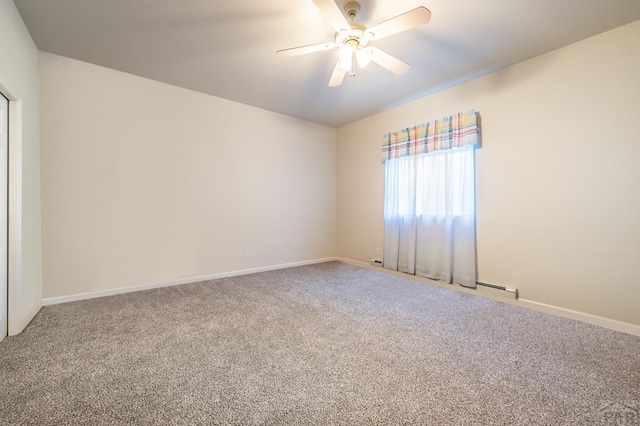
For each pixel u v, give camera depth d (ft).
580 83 7.95
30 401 4.43
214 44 8.30
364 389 4.81
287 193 14.56
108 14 6.99
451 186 10.88
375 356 5.89
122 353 5.94
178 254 11.30
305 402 4.48
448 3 6.53
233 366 5.49
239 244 12.96
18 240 6.79
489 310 8.57
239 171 12.87
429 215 11.68
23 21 7.22
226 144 12.46
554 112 8.43
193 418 4.12
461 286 10.63
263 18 7.16
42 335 6.74
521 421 4.07
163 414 4.19
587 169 7.86
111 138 9.82
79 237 9.30
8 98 6.65
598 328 7.35
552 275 8.52
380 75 10.09
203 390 4.76
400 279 12.17
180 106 11.23
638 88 7.08
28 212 7.52
